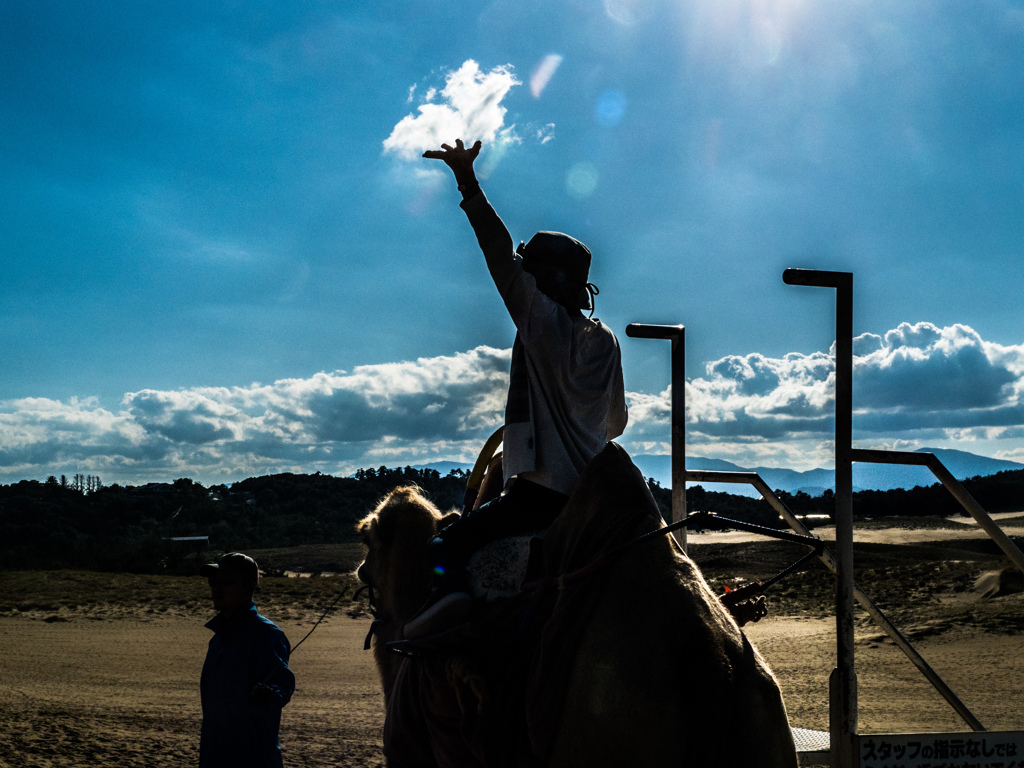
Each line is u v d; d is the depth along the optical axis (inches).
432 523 171.2
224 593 221.8
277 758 214.2
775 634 789.9
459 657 128.2
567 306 145.7
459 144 130.9
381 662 173.6
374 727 477.1
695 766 98.9
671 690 101.3
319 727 476.4
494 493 157.3
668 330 200.4
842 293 152.1
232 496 7623.0
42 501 6904.5
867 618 821.2
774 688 105.3
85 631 1024.2
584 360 139.9
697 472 199.0
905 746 137.2
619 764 102.0
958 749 137.7
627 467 126.2
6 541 6072.8
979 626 723.4
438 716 137.7
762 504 2529.5
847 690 141.9
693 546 1612.9
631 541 115.7
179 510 6845.5
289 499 7381.9
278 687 213.3
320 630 1034.7
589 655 108.3
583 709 106.0
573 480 137.7
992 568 954.7
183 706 541.0
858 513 2284.7
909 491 2468.0
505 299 134.6
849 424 150.1
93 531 6387.8
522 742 117.0
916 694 524.1
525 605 126.6
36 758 383.6
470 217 130.7
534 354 135.9
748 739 99.7
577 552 123.0
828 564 154.5
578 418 139.3
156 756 398.3
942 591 900.6
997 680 548.7
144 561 2662.4
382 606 172.2
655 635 105.3
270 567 3058.6
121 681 658.8
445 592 136.0
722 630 106.3
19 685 631.8
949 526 1946.4
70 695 583.2
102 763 381.4
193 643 911.7
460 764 134.9
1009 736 138.6
